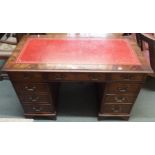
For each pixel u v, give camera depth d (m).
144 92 2.35
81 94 2.34
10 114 2.05
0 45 2.64
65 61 1.68
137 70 1.58
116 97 1.78
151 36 2.07
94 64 1.65
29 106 1.89
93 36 2.13
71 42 2.00
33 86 1.73
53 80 1.67
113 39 2.07
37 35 2.15
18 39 2.44
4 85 2.48
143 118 2.00
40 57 1.74
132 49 1.88
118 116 1.93
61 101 2.24
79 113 2.07
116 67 1.61
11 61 1.68
